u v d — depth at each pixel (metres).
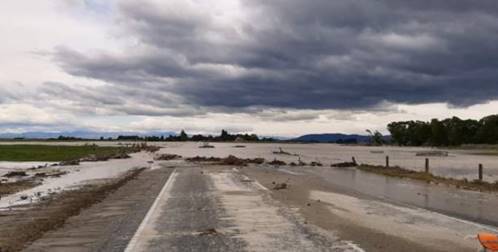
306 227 15.40
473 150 180.75
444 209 20.50
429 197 25.22
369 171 47.09
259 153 115.88
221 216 17.84
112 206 21.16
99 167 53.28
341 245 12.61
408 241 13.30
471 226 16.11
